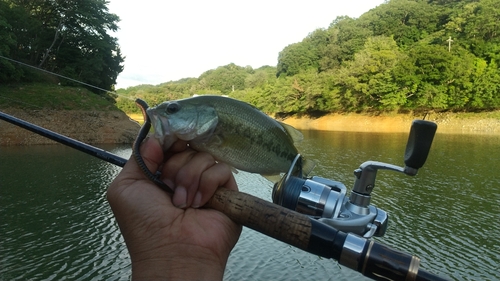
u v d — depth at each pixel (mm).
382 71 56375
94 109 40344
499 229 14367
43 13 50938
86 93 42750
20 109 36438
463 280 10602
